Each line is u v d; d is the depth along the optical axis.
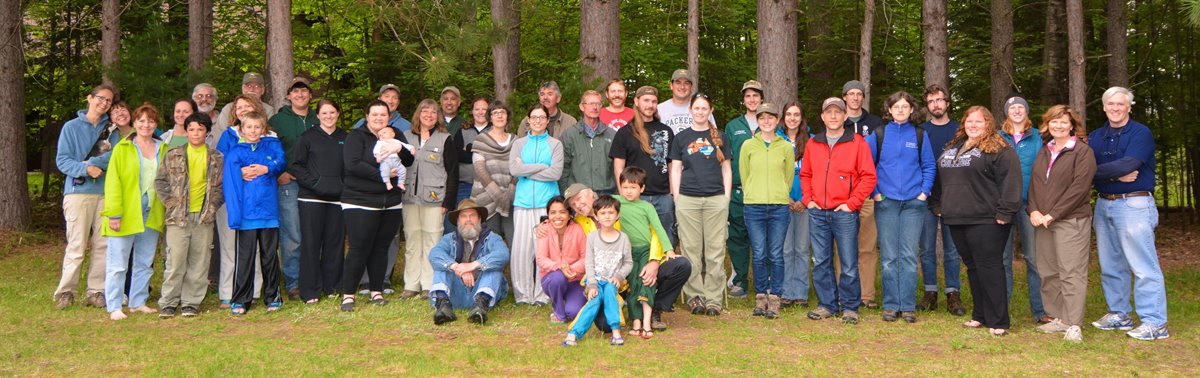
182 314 6.48
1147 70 15.85
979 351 5.26
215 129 7.11
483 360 4.96
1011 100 6.40
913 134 6.24
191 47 11.96
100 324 6.13
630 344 5.45
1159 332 5.57
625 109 7.48
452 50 7.96
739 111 16.80
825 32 15.23
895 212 6.26
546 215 6.91
